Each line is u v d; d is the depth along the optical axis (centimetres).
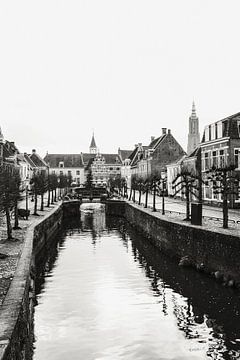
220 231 2211
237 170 3906
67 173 13350
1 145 5353
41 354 1392
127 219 5834
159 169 8194
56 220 4762
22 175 7094
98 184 12862
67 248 3559
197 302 1898
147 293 2078
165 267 2666
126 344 1466
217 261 2161
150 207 4744
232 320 1656
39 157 10706
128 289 2161
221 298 1894
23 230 2880
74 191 9494
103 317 1739
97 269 2664
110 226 5297
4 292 1309
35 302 1944
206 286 2075
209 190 4509
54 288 2200
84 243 3847
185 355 1371
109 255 3178
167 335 1544
